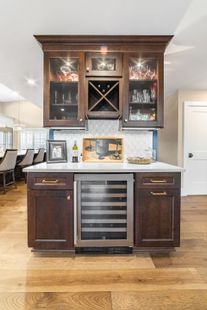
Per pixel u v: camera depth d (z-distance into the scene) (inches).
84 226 86.4
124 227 86.3
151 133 111.7
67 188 83.9
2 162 185.3
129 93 98.8
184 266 78.3
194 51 107.5
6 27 86.6
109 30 89.4
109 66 98.6
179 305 59.4
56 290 65.5
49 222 84.6
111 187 85.5
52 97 100.0
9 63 123.6
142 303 60.2
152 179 84.5
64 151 106.2
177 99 180.9
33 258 83.6
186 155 181.5
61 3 72.8
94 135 111.0
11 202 160.6
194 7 74.8
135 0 71.4
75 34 92.0
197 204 157.2
